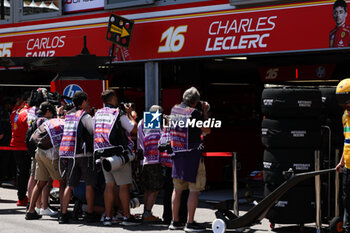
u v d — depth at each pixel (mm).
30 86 13102
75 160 6934
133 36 9445
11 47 11078
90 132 6945
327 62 10250
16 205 8656
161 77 10305
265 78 10977
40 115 7645
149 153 6973
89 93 8820
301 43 7730
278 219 6172
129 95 11906
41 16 10609
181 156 6262
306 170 6113
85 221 7117
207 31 8625
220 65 11297
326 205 6391
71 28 10219
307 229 6422
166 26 9070
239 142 10156
